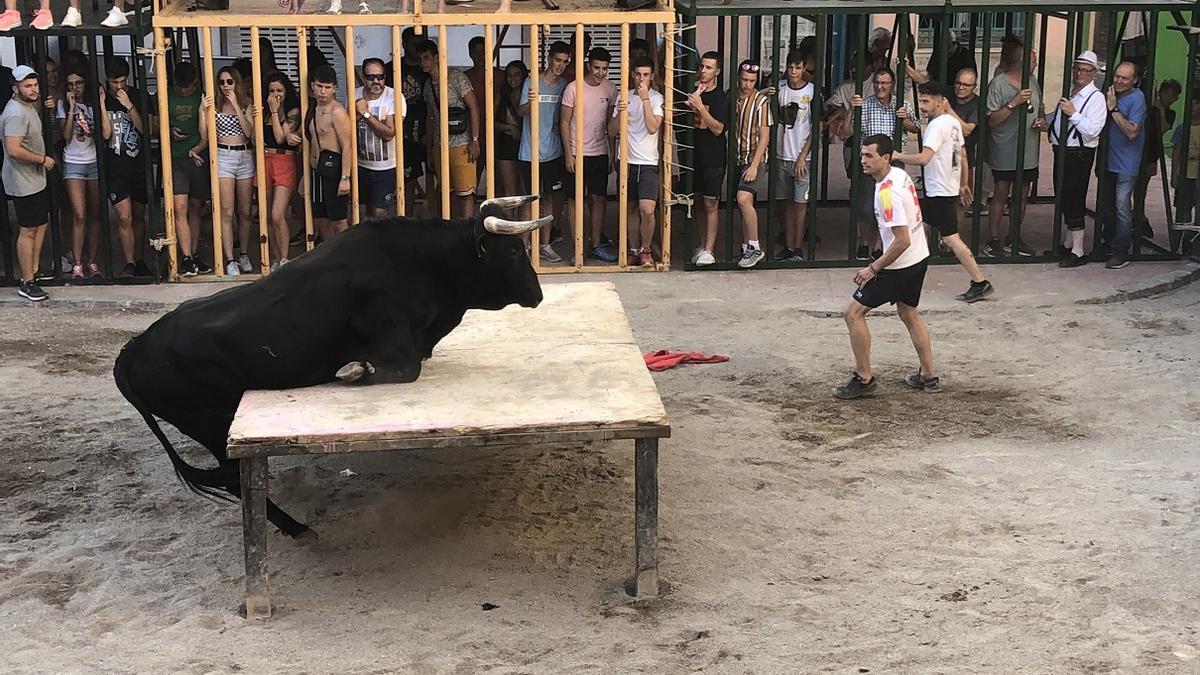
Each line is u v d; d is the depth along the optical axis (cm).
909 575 648
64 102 1215
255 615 613
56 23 1215
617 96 1261
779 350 1034
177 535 709
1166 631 588
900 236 866
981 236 1398
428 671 563
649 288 1226
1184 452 805
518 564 667
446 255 649
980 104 1245
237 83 1226
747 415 885
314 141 1226
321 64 1294
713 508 732
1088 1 1239
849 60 1487
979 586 634
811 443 832
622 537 697
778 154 1283
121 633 601
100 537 707
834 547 681
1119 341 1041
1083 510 720
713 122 1238
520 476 782
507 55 1605
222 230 1252
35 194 1170
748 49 1650
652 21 1212
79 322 1134
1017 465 788
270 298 640
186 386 643
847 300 1172
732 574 652
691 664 567
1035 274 1247
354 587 645
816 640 586
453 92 1256
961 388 936
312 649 584
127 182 1221
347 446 582
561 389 642
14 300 1184
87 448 838
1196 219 1275
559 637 591
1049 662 562
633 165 1260
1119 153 1247
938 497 743
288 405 621
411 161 1280
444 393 636
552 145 1267
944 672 557
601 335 745
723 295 1198
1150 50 1256
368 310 641
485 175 1382
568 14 1207
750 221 1274
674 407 902
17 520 729
